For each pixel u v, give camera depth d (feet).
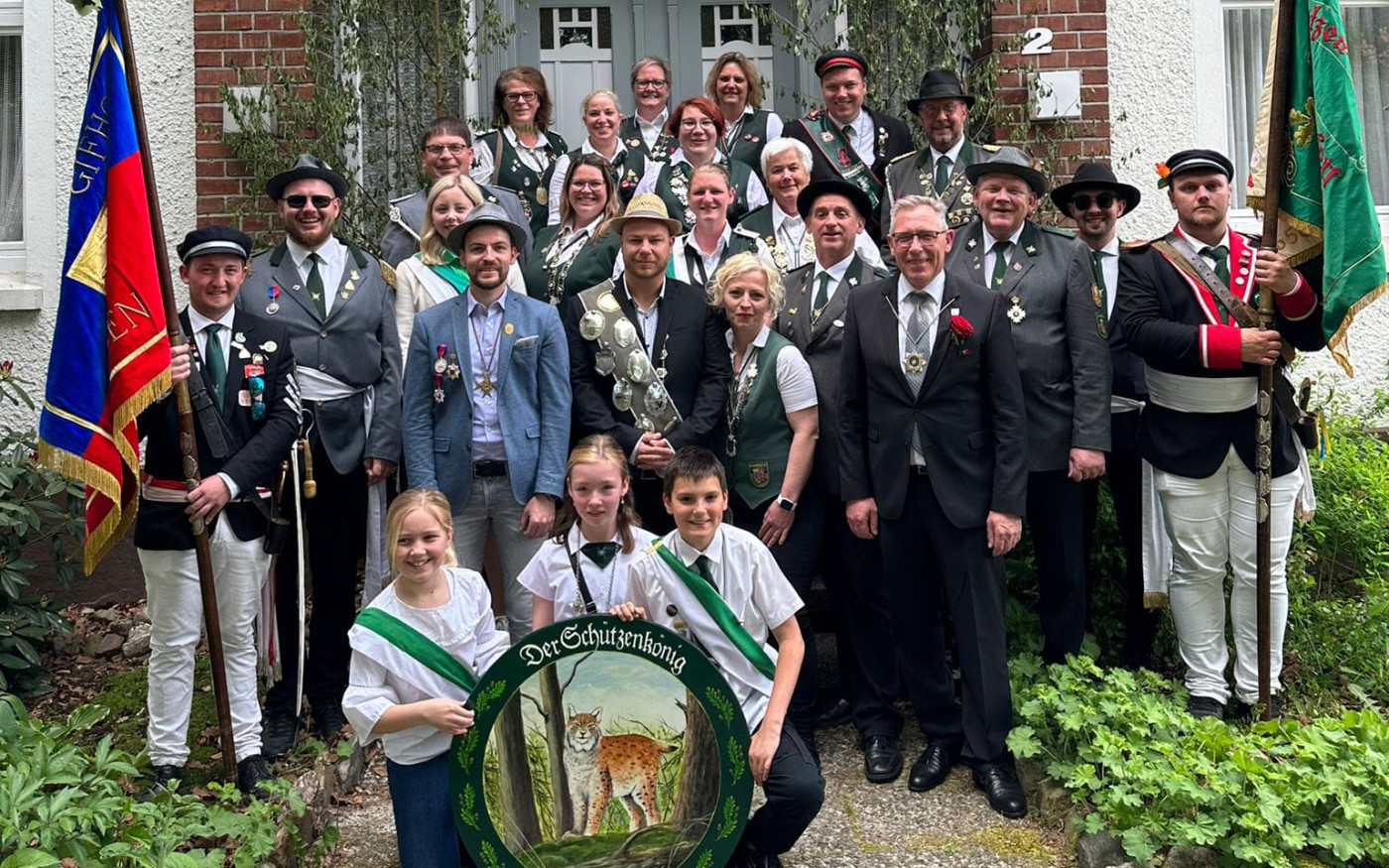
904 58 22.16
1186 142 22.89
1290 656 17.79
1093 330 16.11
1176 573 16.44
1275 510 16.20
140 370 13.69
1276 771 13.61
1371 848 12.90
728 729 12.14
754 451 16.11
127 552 21.35
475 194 17.63
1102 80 22.39
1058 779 14.52
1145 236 22.95
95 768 13.33
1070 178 22.40
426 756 12.39
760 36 26.13
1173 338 15.70
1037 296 16.19
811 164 19.15
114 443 13.70
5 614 18.58
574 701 12.12
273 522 14.84
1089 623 18.56
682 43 26.21
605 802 12.10
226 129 21.85
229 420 14.75
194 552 14.48
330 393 16.24
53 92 22.15
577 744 12.10
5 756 12.82
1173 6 22.82
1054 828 14.17
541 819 12.07
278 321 15.43
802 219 18.45
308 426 15.96
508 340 15.85
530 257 18.86
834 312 16.57
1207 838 12.78
